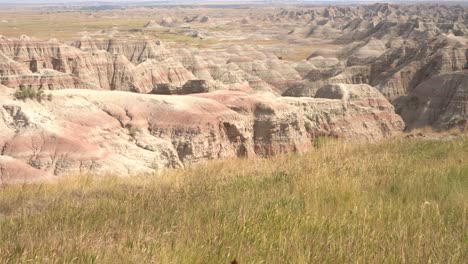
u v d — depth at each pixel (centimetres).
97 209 922
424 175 1111
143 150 3550
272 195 986
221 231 709
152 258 596
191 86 6356
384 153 1510
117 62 10381
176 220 809
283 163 1498
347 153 1628
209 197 1006
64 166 2892
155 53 12725
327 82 10712
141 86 10275
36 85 7094
